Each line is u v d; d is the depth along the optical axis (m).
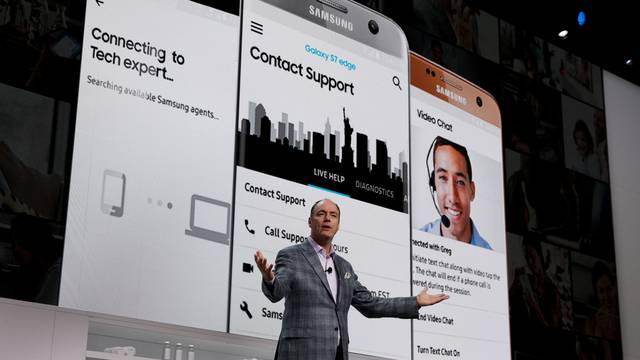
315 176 4.83
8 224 3.90
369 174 5.09
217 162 4.46
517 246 6.24
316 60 5.04
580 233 6.75
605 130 7.28
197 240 4.29
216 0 4.70
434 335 5.27
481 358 5.51
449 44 6.25
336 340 4.46
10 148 3.99
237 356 4.62
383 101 5.30
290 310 4.41
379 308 4.75
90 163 4.08
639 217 7.37
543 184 6.59
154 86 4.36
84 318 3.91
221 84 4.59
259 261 4.23
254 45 4.79
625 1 7.21
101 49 4.25
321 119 4.96
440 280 5.43
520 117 6.60
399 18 5.96
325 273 4.57
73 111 4.19
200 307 4.22
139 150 4.22
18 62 4.12
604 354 6.59
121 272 4.03
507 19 6.77
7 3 4.16
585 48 7.27
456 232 5.62
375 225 5.01
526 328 6.11
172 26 4.50
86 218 4.01
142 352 4.30
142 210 4.16
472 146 5.93
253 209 4.53
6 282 3.84
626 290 7.03
